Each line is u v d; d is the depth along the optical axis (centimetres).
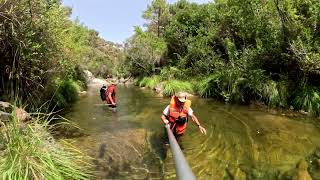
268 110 1107
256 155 620
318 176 500
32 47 751
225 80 1416
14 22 734
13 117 452
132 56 3169
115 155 612
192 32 2394
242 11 1342
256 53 1243
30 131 462
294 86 1130
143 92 2080
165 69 2389
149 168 546
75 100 1532
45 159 425
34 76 788
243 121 934
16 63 777
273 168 545
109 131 817
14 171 389
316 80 1095
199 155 625
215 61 1733
